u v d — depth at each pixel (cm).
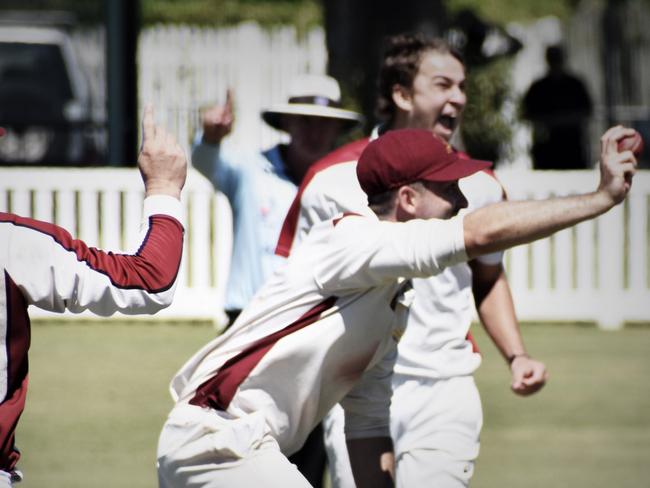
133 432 2756
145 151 1260
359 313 1364
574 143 6488
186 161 1271
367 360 1392
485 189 1706
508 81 6500
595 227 4450
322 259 1353
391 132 1429
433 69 1767
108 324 4141
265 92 7981
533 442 2694
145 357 3588
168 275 1209
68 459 2528
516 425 2847
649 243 4634
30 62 8269
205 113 2153
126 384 3234
